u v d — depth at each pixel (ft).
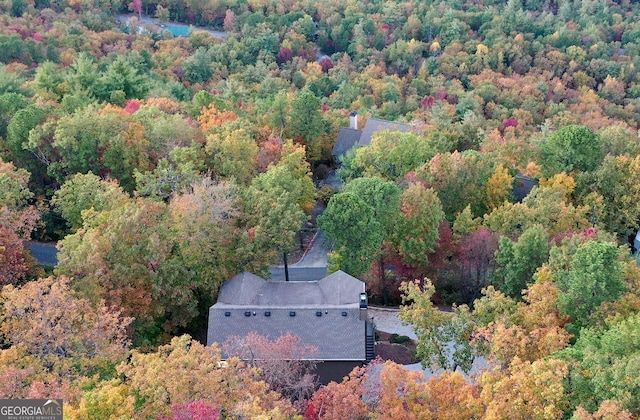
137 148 232.12
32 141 221.66
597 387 118.83
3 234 175.32
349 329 166.50
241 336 164.66
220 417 120.57
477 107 447.83
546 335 138.72
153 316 183.93
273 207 198.59
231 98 351.46
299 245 249.96
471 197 247.70
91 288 163.32
